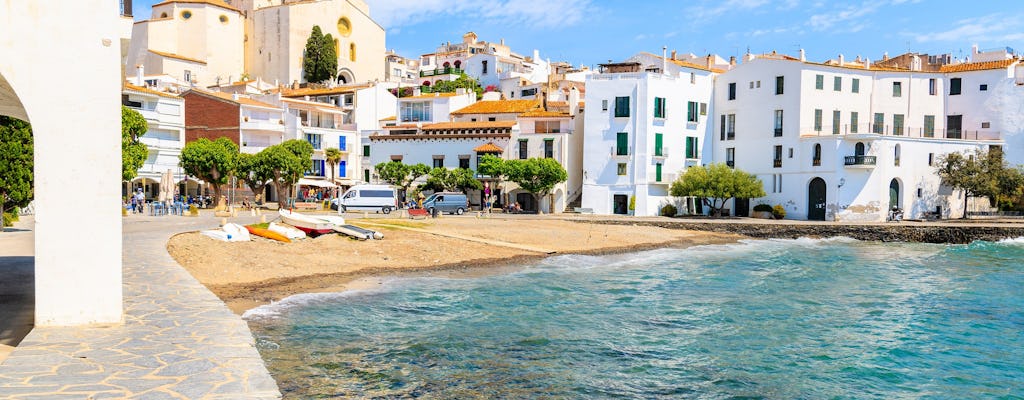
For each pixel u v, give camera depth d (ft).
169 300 52.47
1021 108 234.79
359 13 457.68
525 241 149.28
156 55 369.09
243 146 277.23
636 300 83.46
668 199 253.24
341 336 59.62
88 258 42.29
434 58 541.34
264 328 61.57
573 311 75.10
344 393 44.14
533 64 489.67
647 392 48.21
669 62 264.52
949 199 234.58
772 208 240.32
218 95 280.72
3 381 31.65
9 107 50.80
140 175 255.09
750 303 83.20
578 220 209.05
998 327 71.97
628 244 155.74
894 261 134.72
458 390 46.19
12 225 129.18
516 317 70.90
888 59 286.87
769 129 245.45
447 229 158.61
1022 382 53.42
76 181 41.34
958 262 134.00
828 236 194.59
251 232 118.83
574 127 264.93
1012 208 233.76
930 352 61.62
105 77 41.19
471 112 293.64
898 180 228.22
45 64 39.83
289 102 299.17
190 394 30.76
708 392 48.93
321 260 104.94
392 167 257.55
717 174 231.09
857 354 60.39
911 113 245.04
